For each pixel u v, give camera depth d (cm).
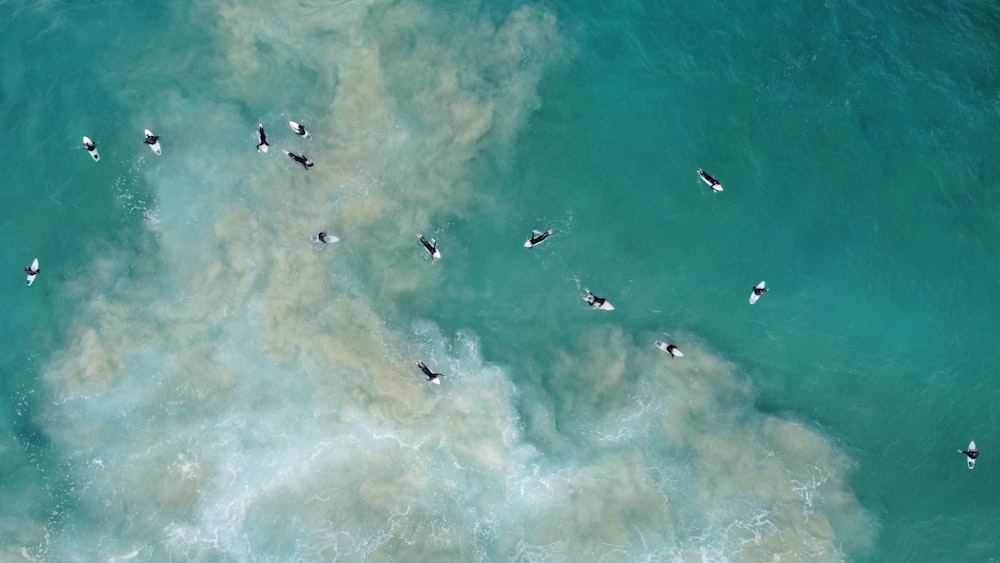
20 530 4866
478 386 5116
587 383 5144
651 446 5016
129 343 5109
